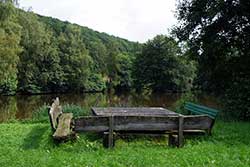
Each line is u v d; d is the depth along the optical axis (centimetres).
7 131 1473
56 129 1258
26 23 7675
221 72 2736
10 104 5025
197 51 2827
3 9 4781
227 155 971
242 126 1661
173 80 9300
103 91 9762
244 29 2633
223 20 2633
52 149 1120
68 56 8894
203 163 873
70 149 1116
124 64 10306
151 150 1072
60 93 8481
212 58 2748
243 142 1227
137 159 914
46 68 8294
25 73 7525
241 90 2073
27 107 4484
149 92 9388
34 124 1756
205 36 2717
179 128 1187
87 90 9319
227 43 2672
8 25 5016
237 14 2594
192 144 1210
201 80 3309
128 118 1168
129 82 10131
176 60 9294
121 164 865
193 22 2811
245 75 2400
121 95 8219
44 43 8150
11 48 5016
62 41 8994
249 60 2556
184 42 3003
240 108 2055
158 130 1191
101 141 1232
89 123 1156
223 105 2303
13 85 6662
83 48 9362
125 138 1260
